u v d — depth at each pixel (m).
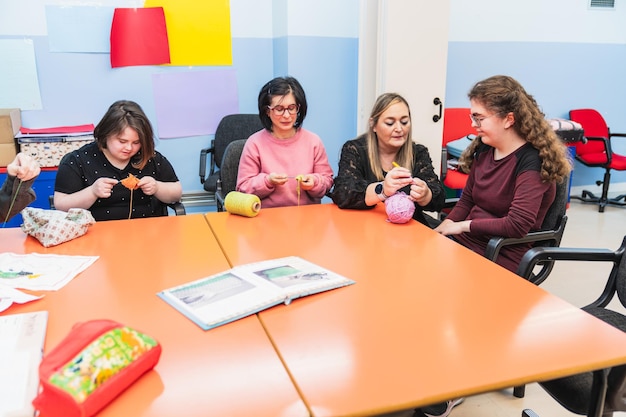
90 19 3.15
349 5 3.41
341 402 0.74
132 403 0.74
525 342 0.90
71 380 0.71
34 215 1.47
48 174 3.04
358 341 0.91
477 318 1.00
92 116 3.33
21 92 3.14
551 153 1.66
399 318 1.00
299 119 2.13
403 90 2.95
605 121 4.59
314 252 1.40
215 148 3.43
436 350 0.88
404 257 1.35
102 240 1.51
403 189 1.93
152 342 0.82
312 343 0.90
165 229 1.62
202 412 0.72
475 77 4.15
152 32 3.27
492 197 1.83
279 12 3.42
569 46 4.34
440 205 2.00
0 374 0.78
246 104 3.66
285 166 2.13
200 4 3.35
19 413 0.69
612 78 4.57
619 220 4.01
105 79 3.29
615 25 4.42
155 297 1.10
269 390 0.77
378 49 2.95
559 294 2.66
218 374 0.81
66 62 3.19
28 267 1.27
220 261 1.33
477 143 1.95
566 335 0.93
